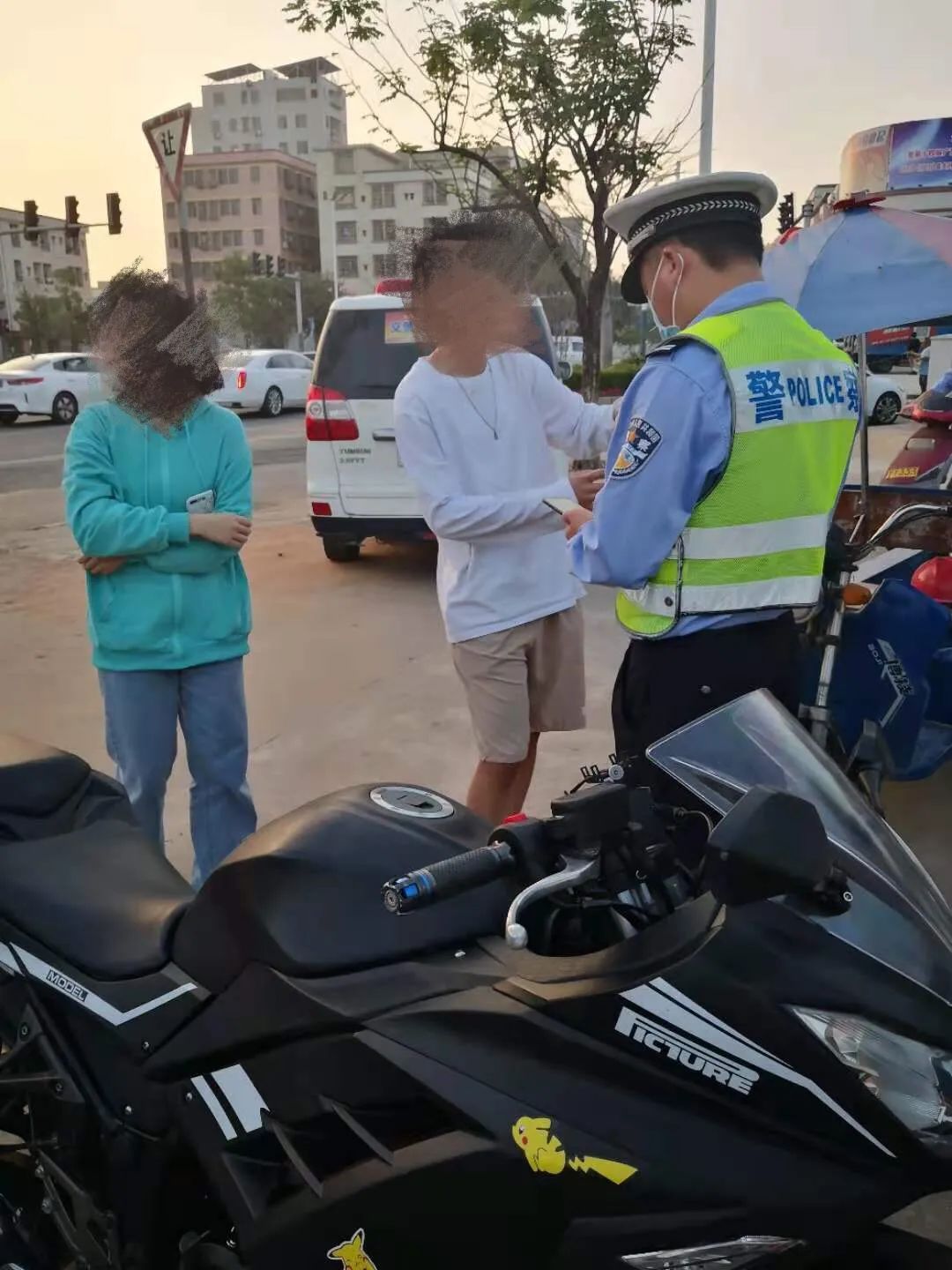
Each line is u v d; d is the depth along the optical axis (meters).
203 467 3.32
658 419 2.40
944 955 1.54
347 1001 1.67
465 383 3.37
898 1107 1.43
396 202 106.81
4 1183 2.34
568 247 11.23
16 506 12.79
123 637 3.33
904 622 3.49
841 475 2.61
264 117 146.38
